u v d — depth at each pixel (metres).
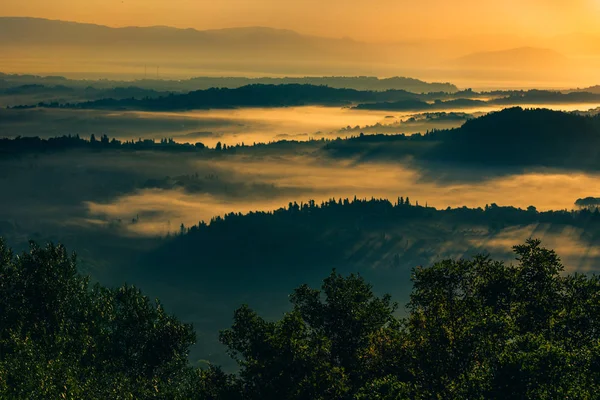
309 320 73.75
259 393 62.00
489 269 66.81
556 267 66.75
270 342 63.47
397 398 52.28
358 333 71.88
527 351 50.69
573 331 60.47
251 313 69.31
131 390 77.12
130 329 93.12
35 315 99.00
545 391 46.28
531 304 63.62
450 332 57.25
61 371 72.75
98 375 78.94
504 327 56.31
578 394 46.41
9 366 74.25
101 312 95.56
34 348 81.81
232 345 68.81
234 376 66.56
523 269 66.56
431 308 62.72
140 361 89.50
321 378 59.50
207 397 65.81
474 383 48.38
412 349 60.03
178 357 90.94
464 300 62.00
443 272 65.12
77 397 68.56
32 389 68.88
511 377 47.00
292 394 59.12
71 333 92.06
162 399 74.00
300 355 61.34
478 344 54.62
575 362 53.47
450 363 54.91
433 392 54.59
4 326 95.50
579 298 64.19
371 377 63.75
